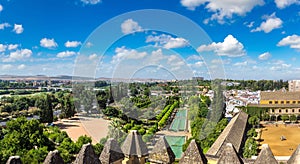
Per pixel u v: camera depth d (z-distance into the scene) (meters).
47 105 97.88
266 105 111.44
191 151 19.34
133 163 20.66
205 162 19.30
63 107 102.19
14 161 16.72
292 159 19.53
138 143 20.72
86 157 18.36
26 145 53.91
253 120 93.56
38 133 56.25
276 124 101.81
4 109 118.19
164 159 20.41
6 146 51.06
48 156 17.98
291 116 105.94
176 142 25.67
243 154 54.75
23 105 125.31
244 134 73.50
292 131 88.69
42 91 160.25
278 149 67.25
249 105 111.50
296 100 114.00
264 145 18.64
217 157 35.19
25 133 54.62
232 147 18.62
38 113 109.19
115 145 20.72
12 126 55.44
